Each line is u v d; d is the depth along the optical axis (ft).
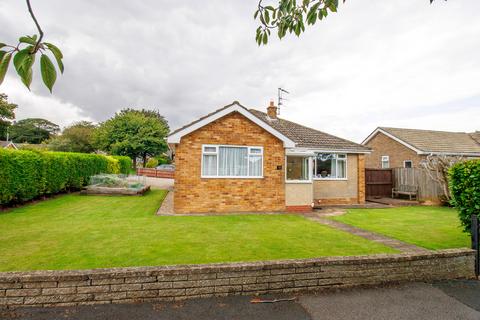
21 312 11.15
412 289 14.21
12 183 32.27
